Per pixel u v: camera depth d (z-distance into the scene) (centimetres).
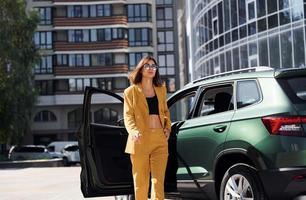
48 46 6756
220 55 3519
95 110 6662
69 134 6756
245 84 689
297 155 604
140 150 689
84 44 6769
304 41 2738
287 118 615
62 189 1523
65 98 6681
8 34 4169
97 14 6812
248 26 3141
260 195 630
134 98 693
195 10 4309
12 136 4106
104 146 763
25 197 1330
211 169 691
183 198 749
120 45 6762
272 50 2934
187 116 769
